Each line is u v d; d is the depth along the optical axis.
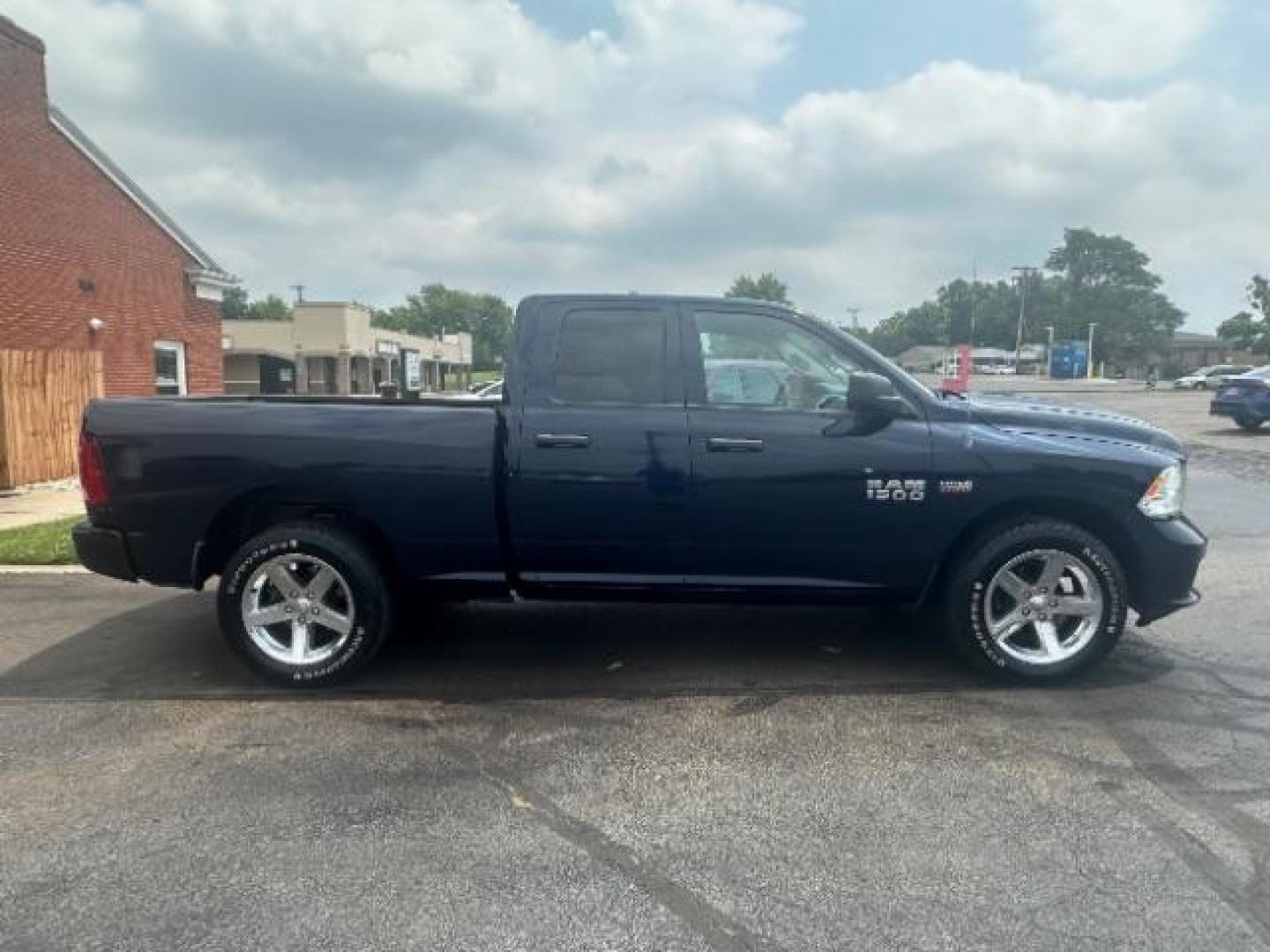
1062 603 4.64
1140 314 118.00
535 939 2.64
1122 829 3.24
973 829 3.25
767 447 4.55
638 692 4.62
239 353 44.28
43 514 10.27
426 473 4.61
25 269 14.45
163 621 5.93
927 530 4.59
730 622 5.83
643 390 4.66
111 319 16.73
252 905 2.80
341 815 3.36
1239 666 4.98
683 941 2.63
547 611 6.10
